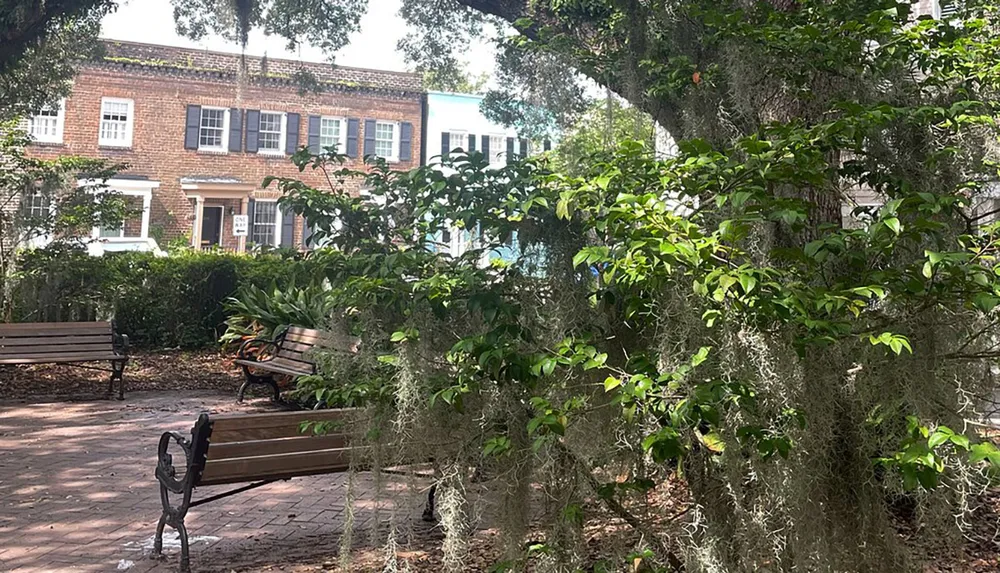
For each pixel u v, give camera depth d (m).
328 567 3.18
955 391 2.06
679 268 1.82
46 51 9.34
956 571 2.86
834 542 2.01
